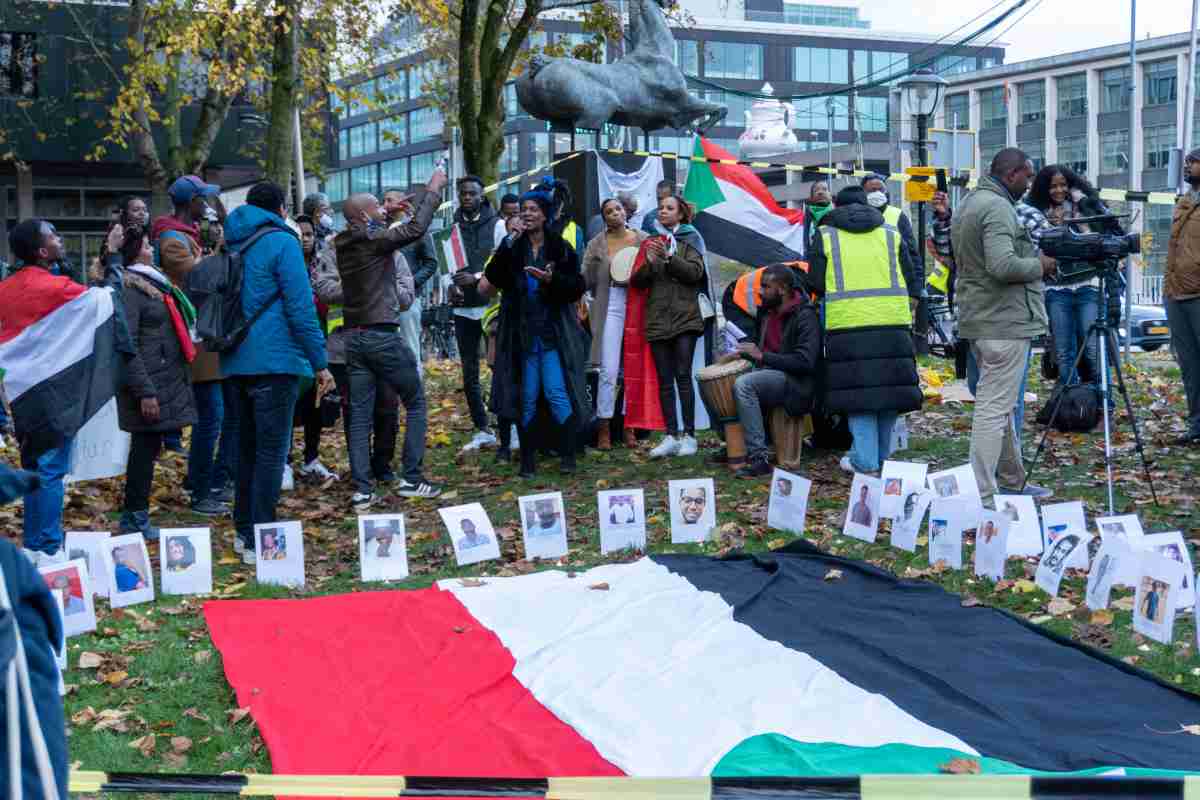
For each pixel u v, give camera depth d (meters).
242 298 7.30
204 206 9.48
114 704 5.20
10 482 2.64
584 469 9.65
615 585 6.61
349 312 8.81
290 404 7.48
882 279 8.49
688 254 9.62
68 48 28.95
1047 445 9.79
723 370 9.12
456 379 16.11
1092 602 5.82
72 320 7.09
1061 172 9.99
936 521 6.83
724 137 65.56
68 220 31.06
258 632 6.00
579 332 9.41
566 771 4.20
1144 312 23.12
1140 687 4.86
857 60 68.44
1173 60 60.62
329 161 32.19
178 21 19.59
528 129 64.75
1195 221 9.39
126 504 8.02
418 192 8.64
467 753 4.42
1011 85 67.38
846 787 3.26
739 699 4.85
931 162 16.62
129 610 6.54
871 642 5.47
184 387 8.02
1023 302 7.40
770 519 7.77
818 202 11.72
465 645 5.64
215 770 4.45
